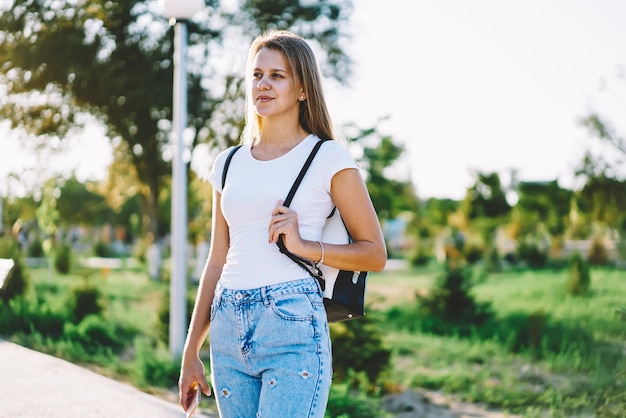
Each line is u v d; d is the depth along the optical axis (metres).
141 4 20.47
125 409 5.20
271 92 2.46
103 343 10.00
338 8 21.08
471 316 13.05
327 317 2.52
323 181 2.38
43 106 21.64
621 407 5.85
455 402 7.48
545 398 6.93
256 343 2.30
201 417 5.29
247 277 2.35
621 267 26.19
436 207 51.94
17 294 13.77
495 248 30.91
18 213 32.50
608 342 9.07
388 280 25.06
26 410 5.07
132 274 27.64
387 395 7.68
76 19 20.50
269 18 20.91
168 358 7.87
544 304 15.02
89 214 55.69
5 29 20.03
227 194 2.45
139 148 23.08
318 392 2.28
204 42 21.33
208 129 22.28
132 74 20.70
